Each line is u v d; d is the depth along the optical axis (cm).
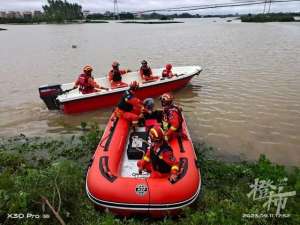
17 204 421
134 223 444
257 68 1602
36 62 1975
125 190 456
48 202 428
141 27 7269
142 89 1033
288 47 2511
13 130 827
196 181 485
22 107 1013
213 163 619
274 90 1157
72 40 3659
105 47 2848
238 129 811
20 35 4675
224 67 1655
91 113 960
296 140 747
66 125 866
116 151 564
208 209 463
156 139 473
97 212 463
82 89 964
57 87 952
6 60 2070
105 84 1109
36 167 613
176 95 1112
